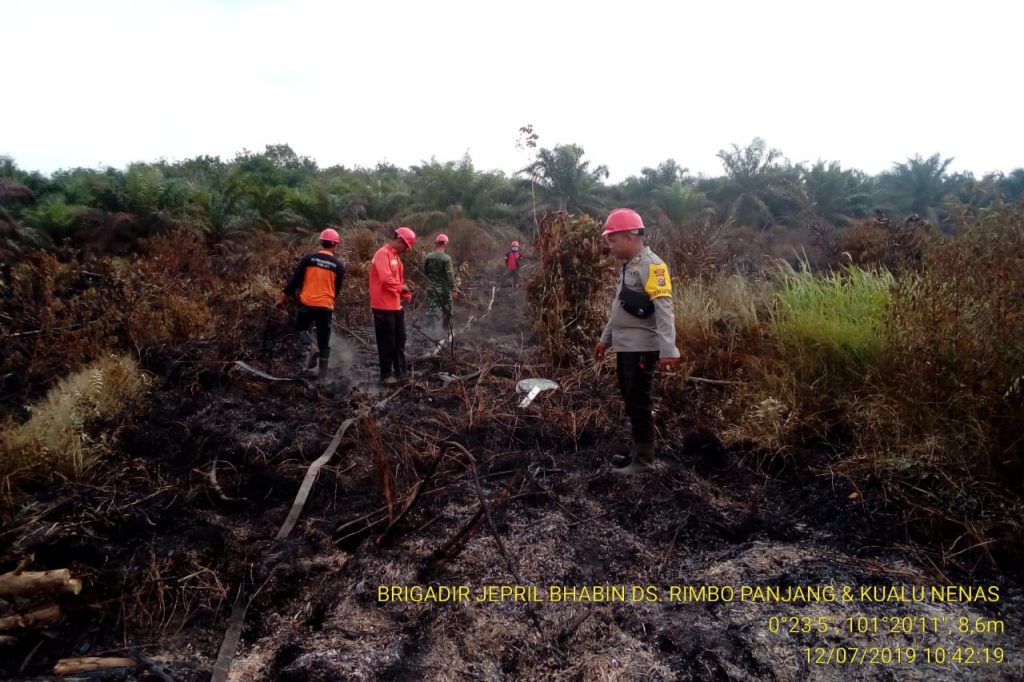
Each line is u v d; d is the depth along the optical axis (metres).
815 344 4.34
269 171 24.69
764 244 13.63
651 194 22.58
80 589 2.57
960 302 3.59
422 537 3.08
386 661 2.31
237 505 3.44
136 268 8.02
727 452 3.92
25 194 14.07
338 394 5.25
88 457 3.64
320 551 3.00
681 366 4.82
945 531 2.96
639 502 3.40
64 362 5.31
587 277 5.76
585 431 4.21
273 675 2.31
